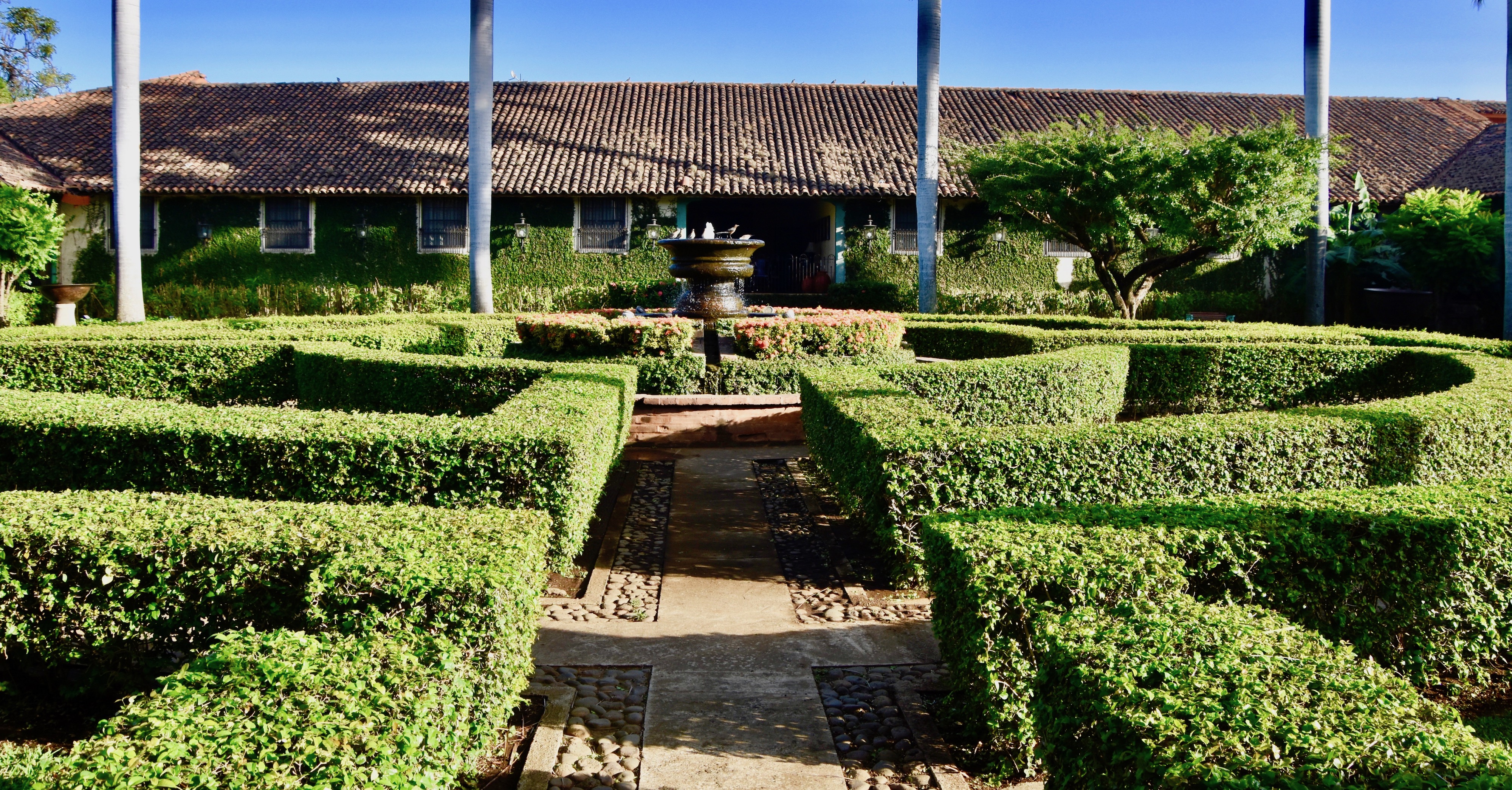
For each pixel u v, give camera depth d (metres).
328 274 21.23
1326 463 5.54
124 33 16.28
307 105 23.84
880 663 4.35
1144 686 2.58
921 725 3.75
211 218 21.00
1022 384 8.41
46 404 5.83
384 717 2.50
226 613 3.50
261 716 2.39
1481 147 22.53
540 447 5.23
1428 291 19.56
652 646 4.54
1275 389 10.59
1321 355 10.52
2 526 3.55
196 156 21.33
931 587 3.88
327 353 9.26
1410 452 5.76
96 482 5.43
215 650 2.77
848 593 5.29
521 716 3.78
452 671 2.87
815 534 6.53
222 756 2.24
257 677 2.58
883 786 3.33
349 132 22.64
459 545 3.49
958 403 8.16
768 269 22.98
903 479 5.14
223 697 2.47
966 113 24.08
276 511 3.85
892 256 21.70
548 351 10.62
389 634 3.02
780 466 8.62
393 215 21.25
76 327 12.00
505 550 3.46
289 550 3.46
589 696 3.97
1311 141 16.25
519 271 21.34
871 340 10.82
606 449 6.70
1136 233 17.66
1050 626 2.93
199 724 2.33
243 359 10.12
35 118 22.38
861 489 5.70
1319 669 2.63
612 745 3.56
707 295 13.32
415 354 9.85
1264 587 3.72
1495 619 3.96
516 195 20.59
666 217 21.47
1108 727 2.46
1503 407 6.24
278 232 21.14
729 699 3.97
